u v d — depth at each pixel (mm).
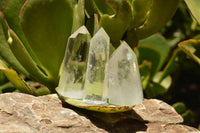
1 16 375
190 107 781
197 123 771
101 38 359
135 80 360
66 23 387
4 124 330
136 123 374
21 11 375
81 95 372
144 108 398
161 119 385
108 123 362
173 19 623
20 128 329
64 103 380
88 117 365
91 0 421
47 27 382
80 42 369
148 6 409
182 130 372
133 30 426
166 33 695
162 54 537
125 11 393
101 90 360
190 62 605
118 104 360
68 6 382
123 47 360
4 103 351
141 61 520
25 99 363
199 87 931
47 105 366
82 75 371
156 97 530
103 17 399
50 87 408
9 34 371
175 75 563
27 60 377
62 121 347
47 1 373
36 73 392
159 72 567
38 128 335
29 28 379
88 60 363
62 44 392
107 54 361
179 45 407
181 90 903
